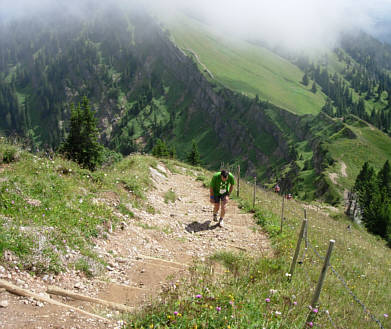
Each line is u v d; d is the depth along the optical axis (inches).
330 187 3929.6
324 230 671.8
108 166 649.6
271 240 425.4
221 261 329.7
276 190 557.0
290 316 216.8
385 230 2020.2
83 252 279.7
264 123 7623.0
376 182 3110.2
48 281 227.8
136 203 454.9
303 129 6806.1
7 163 385.4
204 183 735.1
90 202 379.2
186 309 197.0
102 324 189.5
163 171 775.1
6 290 199.5
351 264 446.0
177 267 306.7
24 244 238.4
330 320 226.2
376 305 319.9
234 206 577.3
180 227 441.1
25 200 309.6
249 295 233.1
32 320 179.6
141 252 335.6
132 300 232.1
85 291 234.2
